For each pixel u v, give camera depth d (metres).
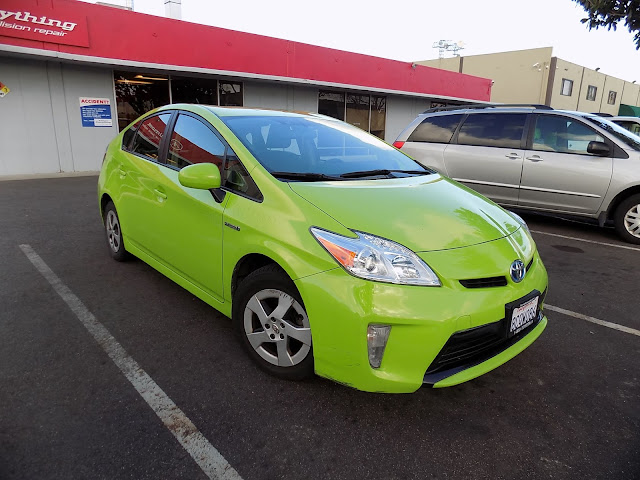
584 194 6.10
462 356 2.30
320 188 2.63
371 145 3.70
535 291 2.56
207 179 2.69
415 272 2.20
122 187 4.02
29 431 2.19
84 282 4.02
